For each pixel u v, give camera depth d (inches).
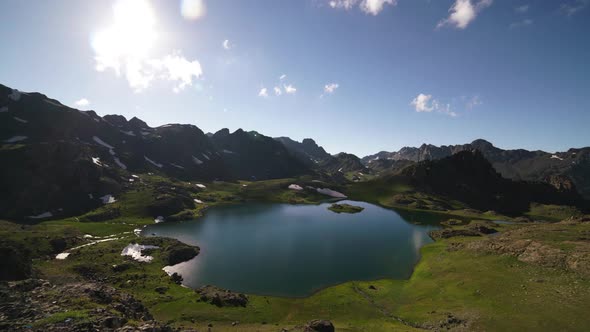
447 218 7854.3
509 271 2829.7
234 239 5147.6
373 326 2116.1
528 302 2190.0
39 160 6304.1
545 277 2549.2
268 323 2297.0
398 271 3686.0
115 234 5073.8
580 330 1760.6
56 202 6117.1
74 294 1263.5
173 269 3671.3
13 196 5590.6
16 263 2384.4
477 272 2974.9
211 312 2402.8
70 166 6761.8
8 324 924.0
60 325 939.3
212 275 3494.1
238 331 2050.9
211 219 6939.0
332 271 3668.8
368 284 3203.7
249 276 3476.9
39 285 1352.1
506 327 1905.8
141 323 1095.6
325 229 6097.4
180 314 2348.7
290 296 2962.6
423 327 2112.5
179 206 7411.4
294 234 5605.3
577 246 2893.7
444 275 3137.3
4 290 1215.6
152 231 5575.8
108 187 7308.1
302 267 3796.8
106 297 1336.1
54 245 3848.4
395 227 6437.0
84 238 4559.5
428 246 4692.4
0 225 4503.0
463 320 2091.5
